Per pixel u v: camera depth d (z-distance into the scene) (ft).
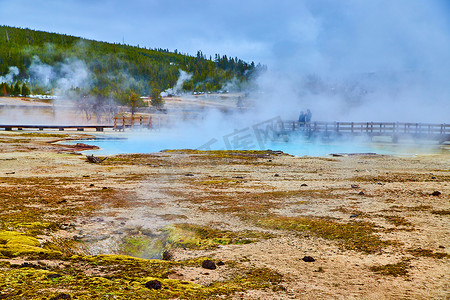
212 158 81.92
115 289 14.89
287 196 40.01
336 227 27.17
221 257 21.29
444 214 30.50
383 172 62.08
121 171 62.03
